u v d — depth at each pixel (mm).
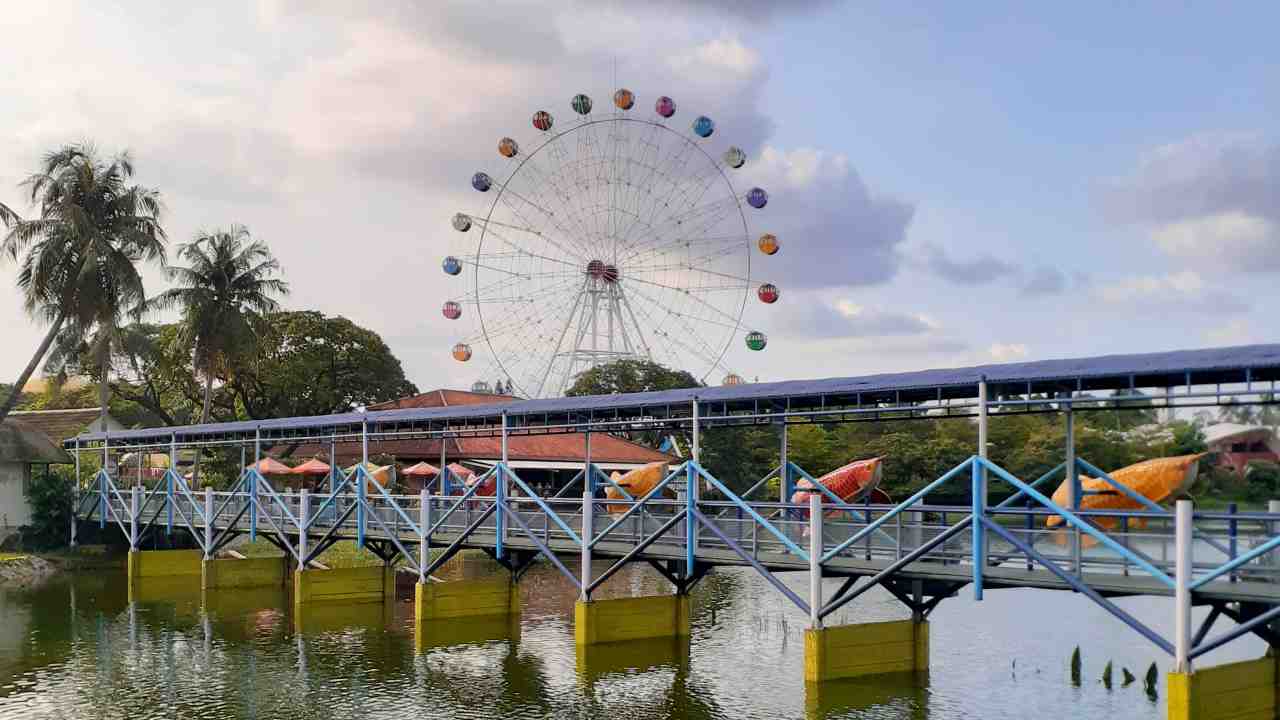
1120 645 31891
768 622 36438
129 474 65125
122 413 94125
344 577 40281
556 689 27672
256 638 34500
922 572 24234
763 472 61406
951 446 58562
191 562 48719
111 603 41906
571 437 67625
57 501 54781
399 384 87688
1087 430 60469
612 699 26641
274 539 45594
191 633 35500
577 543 31062
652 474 35281
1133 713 24609
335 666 30531
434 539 35844
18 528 54969
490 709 26047
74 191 55656
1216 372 22266
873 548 25266
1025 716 24406
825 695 25672
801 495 29609
